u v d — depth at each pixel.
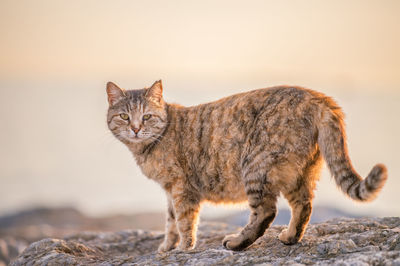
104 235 9.19
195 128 7.61
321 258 5.85
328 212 15.84
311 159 6.55
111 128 8.58
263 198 6.68
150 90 8.15
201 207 7.98
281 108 6.54
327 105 6.44
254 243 7.07
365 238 6.31
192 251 6.75
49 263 6.99
